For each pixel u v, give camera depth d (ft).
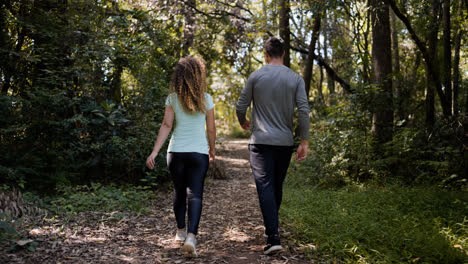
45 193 14.56
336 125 19.49
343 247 9.02
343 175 18.31
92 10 17.87
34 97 14.82
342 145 18.78
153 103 17.92
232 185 20.48
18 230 9.75
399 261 8.25
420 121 23.57
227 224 11.86
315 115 33.19
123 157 17.10
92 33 17.28
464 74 27.55
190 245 8.23
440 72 20.11
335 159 18.28
